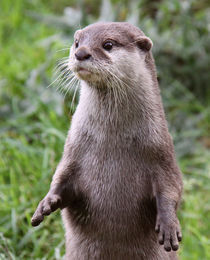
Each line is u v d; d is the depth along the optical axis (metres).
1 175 13.52
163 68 17.59
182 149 15.50
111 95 9.52
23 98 16.39
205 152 15.44
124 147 9.53
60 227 12.38
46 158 13.46
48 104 15.51
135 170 9.54
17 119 15.30
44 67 16.62
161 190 9.41
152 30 18.20
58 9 21.66
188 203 13.34
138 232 9.70
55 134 14.22
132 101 9.55
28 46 18.75
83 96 9.85
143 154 9.52
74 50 9.88
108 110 9.53
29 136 15.02
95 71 9.38
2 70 17.38
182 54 17.75
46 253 12.06
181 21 18.17
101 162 9.58
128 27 10.11
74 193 9.74
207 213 13.55
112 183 9.56
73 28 18.31
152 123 9.59
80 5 19.06
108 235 9.72
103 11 18.97
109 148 9.55
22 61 17.81
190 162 15.02
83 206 9.77
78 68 9.40
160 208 9.30
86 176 9.64
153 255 9.86
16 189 13.11
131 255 9.82
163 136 9.64
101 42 9.64
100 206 9.63
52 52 17.33
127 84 9.58
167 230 9.14
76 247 9.93
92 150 9.61
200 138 16.39
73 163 9.69
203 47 17.98
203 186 14.25
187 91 17.25
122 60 9.60
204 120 16.58
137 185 9.55
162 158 9.54
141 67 9.80
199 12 18.84
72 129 9.83
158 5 18.98
